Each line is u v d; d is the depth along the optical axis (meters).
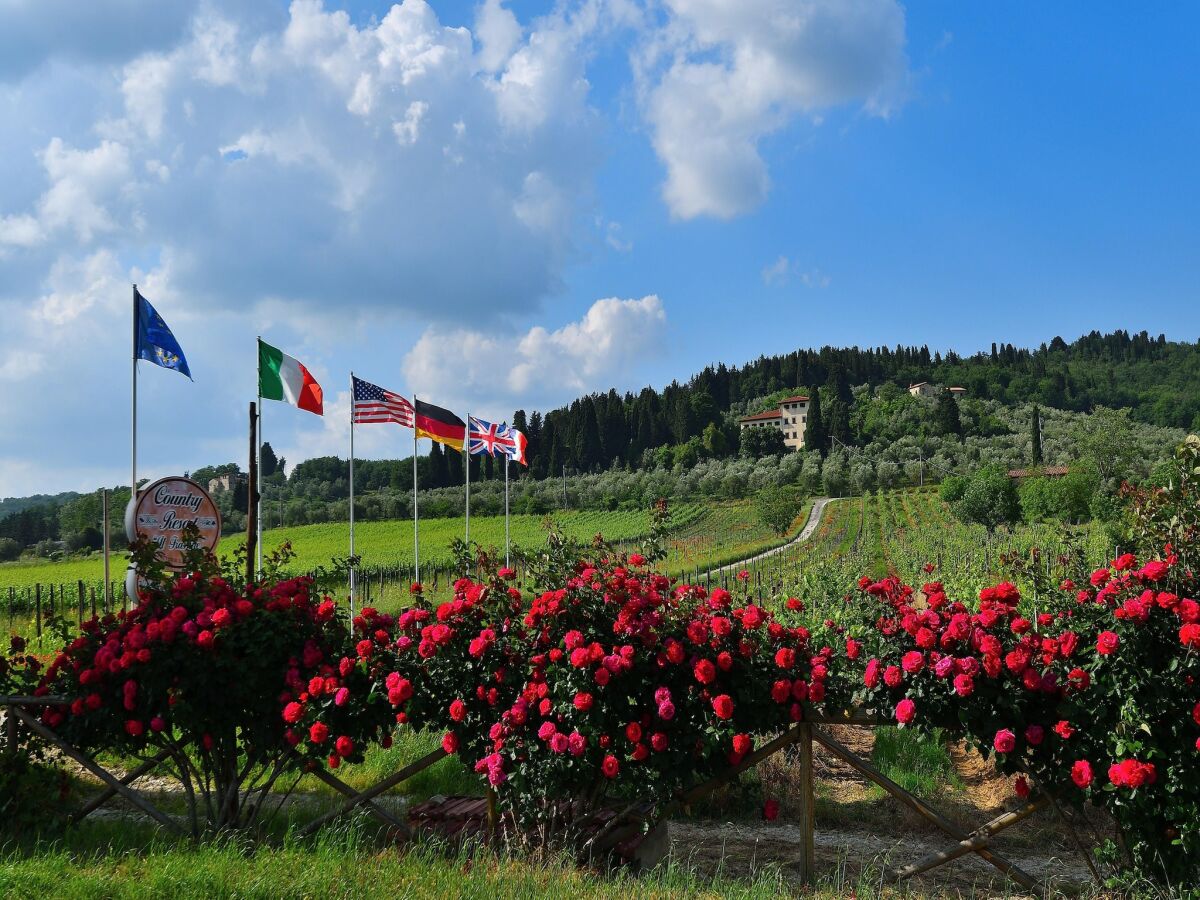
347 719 5.65
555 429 136.88
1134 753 4.49
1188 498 5.54
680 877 5.10
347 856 5.11
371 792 5.73
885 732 9.25
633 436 151.88
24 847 5.58
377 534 66.94
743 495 102.12
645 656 5.09
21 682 6.59
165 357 12.34
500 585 5.59
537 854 5.12
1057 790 4.84
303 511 80.81
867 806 7.15
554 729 5.00
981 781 8.07
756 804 6.90
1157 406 150.12
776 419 155.50
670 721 5.12
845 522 73.00
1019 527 51.69
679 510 83.81
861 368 186.75
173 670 5.71
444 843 5.41
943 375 185.88
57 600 27.03
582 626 5.28
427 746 8.16
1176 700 4.52
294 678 5.63
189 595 5.99
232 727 5.80
